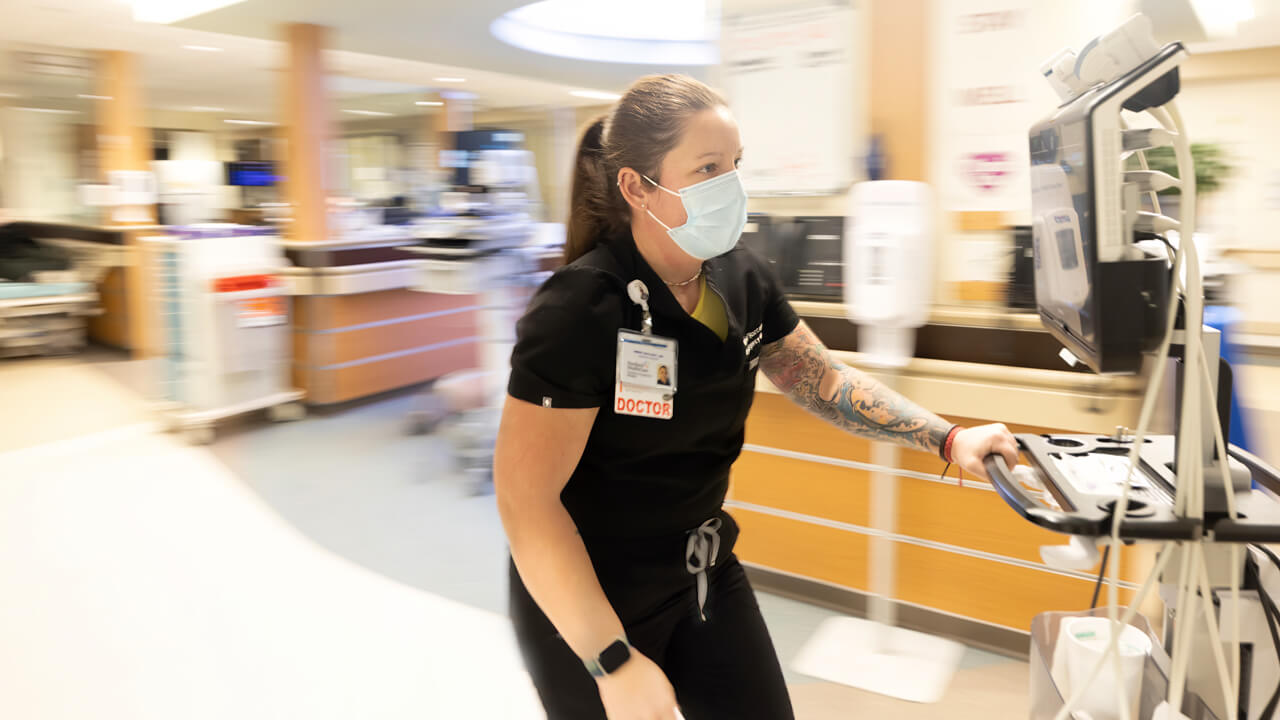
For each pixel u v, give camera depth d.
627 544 1.28
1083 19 2.59
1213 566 1.07
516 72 9.59
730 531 1.38
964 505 2.83
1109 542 0.99
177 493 4.37
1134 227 0.96
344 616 3.08
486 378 4.94
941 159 2.85
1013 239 2.67
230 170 11.98
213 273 5.23
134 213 7.93
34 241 8.25
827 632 2.92
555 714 1.31
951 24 2.77
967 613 2.87
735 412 1.28
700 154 1.13
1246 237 7.52
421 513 4.12
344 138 16.56
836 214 3.06
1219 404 0.98
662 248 1.22
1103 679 1.19
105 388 6.52
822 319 3.00
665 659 1.38
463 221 4.56
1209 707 1.12
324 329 5.89
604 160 1.21
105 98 7.95
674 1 9.01
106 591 3.26
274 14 5.79
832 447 3.06
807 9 3.01
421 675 2.69
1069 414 2.47
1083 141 0.88
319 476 4.66
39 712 2.48
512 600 1.32
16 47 7.59
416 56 8.16
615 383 1.15
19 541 3.74
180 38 7.21
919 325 2.63
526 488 1.11
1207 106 7.62
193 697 2.57
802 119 3.07
